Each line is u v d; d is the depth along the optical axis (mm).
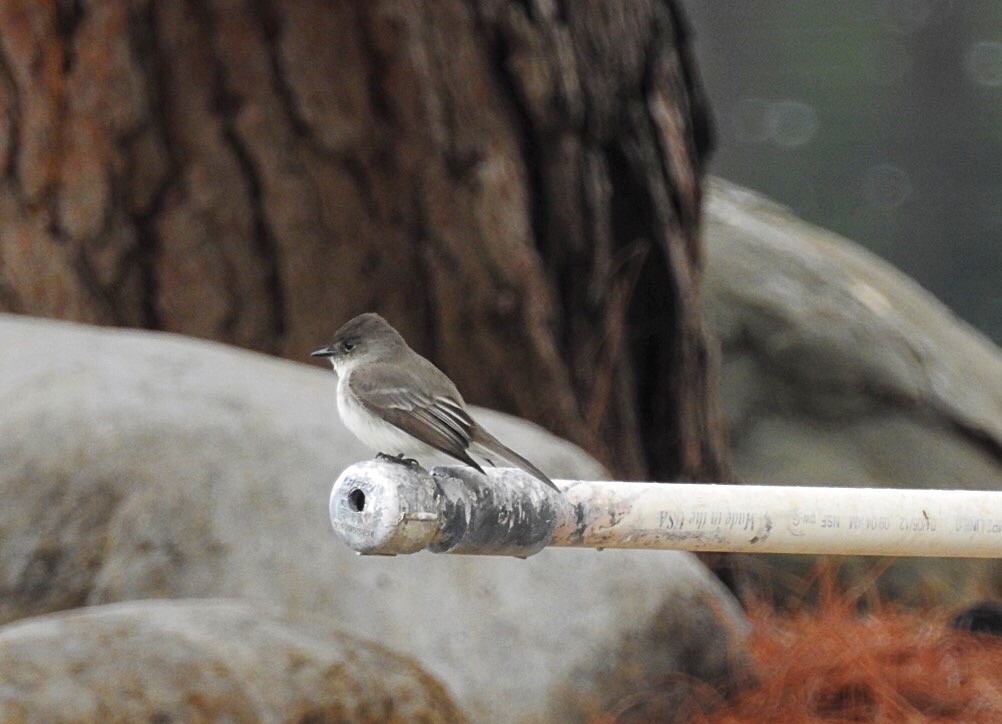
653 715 9609
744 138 34250
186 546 9180
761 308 16297
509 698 9242
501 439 10422
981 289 32406
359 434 7320
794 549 5559
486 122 12211
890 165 33688
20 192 11836
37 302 11836
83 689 7020
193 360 10195
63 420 9445
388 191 12117
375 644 7969
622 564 9977
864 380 16000
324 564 9359
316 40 11930
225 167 11938
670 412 13375
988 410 16547
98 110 11766
